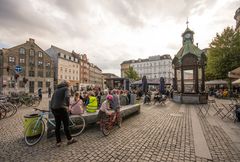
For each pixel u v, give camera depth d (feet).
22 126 20.15
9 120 23.66
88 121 18.76
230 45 76.18
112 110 20.67
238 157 11.98
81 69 218.38
